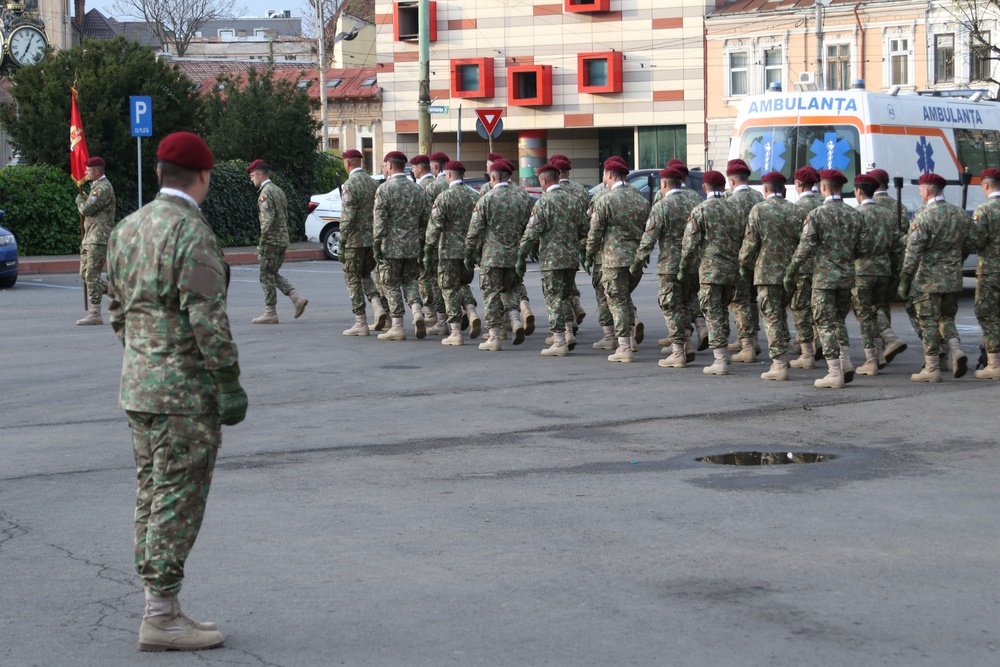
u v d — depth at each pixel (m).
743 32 54.56
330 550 6.68
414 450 9.37
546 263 14.28
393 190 15.43
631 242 13.84
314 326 17.27
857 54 51.16
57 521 7.36
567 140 60.81
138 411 5.17
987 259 12.42
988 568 6.24
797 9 52.62
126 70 29.91
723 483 8.20
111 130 29.53
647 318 18.08
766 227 12.48
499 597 5.85
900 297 12.43
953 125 20.77
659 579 6.10
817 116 19.77
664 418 10.60
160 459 5.20
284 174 35.09
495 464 8.86
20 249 28.45
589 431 10.06
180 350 5.17
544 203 14.20
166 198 5.25
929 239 12.16
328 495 7.95
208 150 5.34
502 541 6.82
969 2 46.59
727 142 55.78
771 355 12.67
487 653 5.12
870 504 7.58
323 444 9.59
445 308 16.55
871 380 12.62
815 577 6.11
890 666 4.93
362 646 5.23
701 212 12.76
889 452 9.16
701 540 6.80
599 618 5.53
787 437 9.75
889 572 6.18
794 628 5.38
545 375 13.03
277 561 6.48
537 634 5.34
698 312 14.80
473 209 15.21
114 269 5.29
